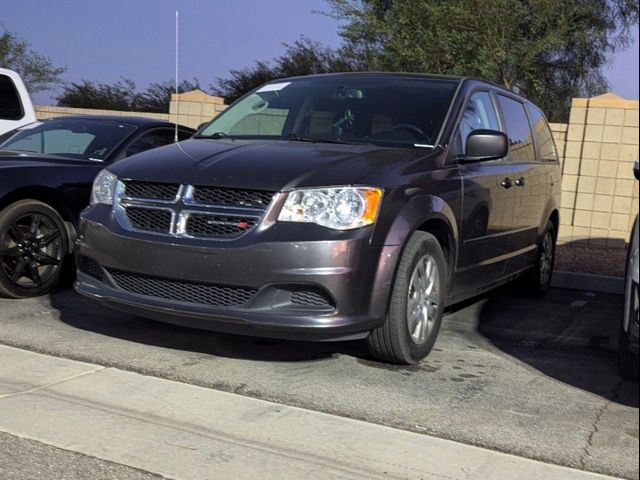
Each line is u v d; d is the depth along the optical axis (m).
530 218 6.71
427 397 4.30
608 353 5.48
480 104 6.00
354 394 4.30
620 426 3.98
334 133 5.50
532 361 5.17
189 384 4.36
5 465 3.29
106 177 4.95
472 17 14.16
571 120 10.77
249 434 3.69
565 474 3.37
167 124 7.69
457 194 5.11
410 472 3.35
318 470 3.34
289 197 4.30
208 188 4.47
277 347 5.17
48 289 6.34
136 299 4.59
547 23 16.80
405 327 4.63
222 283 4.30
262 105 6.03
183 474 3.27
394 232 4.43
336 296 4.22
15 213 6.01
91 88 25.97
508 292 7.67
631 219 10.61
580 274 8.08
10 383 4.26
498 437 3.77
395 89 5.80
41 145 7.12
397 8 14.99
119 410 3.93
